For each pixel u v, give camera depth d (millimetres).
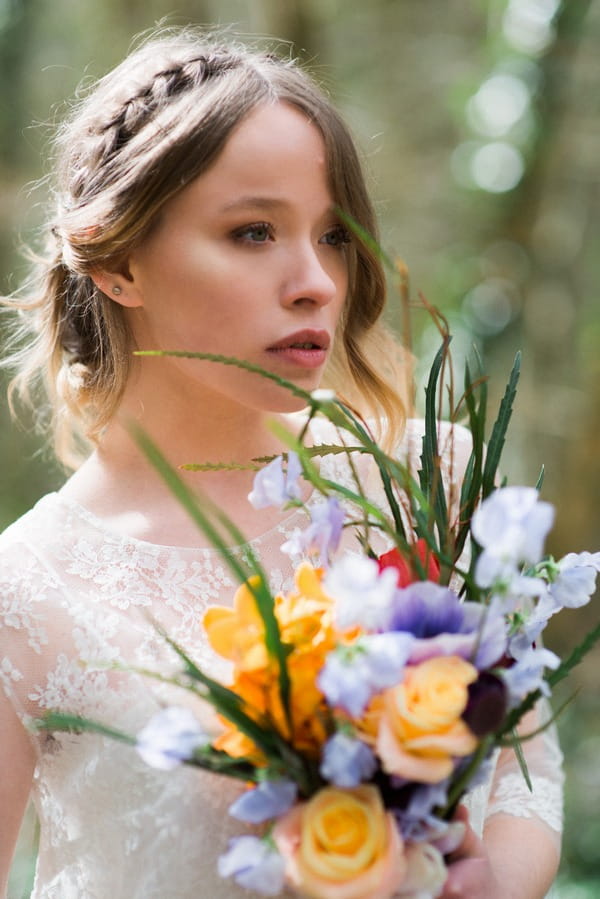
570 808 5102
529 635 1456
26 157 6586
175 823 1666
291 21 5758
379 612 1298
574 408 6199
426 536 1511
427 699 1299
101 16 6570
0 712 1783
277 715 1354
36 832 2066
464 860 1535
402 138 6824
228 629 1437
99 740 1727
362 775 1309
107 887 1723
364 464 2039
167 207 1747
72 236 1850
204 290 1730
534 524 1292
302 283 1711
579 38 6203
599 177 6340
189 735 1344
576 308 6391
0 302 2154
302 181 1722
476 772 1400
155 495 1929
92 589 1817
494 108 6535
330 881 1274
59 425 2342
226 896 1637
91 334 2021
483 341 6492
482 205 6543
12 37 6676
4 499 6387
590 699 5727
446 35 6961
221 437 1938
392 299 6297
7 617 1798
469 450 2139
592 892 4672
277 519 1915
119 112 1841
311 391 1761
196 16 6062
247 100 1723
